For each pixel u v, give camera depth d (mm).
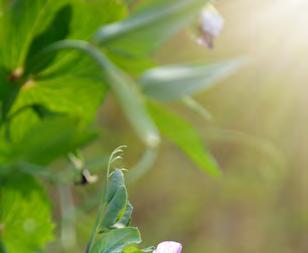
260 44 1350
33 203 523
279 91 1475
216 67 531
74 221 671
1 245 524
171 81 525
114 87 481
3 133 514
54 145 509
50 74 512
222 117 1449
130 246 356
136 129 466
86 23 500
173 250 346
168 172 1574
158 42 496
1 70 503
